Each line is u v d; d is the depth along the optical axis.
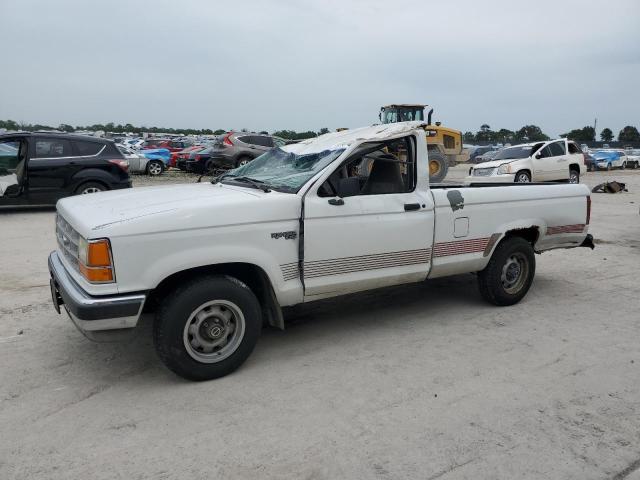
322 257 4.16
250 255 3.81
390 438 3.07
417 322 5.04
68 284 3.65
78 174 11.21
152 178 20.53
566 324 5.00
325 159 4.32
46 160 10.93
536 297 5.87
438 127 19.77
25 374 3.88
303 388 3.69
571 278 6.72
